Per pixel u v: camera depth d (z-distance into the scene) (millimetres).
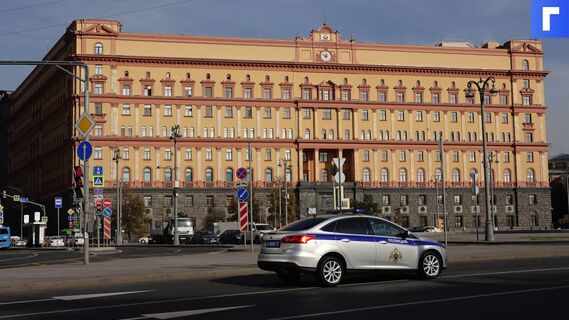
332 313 11961
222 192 103562
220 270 20406
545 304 12484
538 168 115125
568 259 23922
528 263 22344
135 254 38500
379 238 17125
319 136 107875
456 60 113125
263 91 106375
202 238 65562
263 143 105625
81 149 26078
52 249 58469
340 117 108812
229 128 104938
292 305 13125
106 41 100188
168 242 72375
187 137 102875
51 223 113312
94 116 98875
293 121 107250
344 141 107875
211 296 14867
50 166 115688
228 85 105000
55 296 15703
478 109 113375
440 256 17844
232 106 105125
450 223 111188
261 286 16906
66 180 103875
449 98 112875
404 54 111438
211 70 104625
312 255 16234
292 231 16672
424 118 111812
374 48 110500
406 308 12359
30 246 74375
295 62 106812
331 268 16391
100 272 21047
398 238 17391
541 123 115500
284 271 16969
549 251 26062
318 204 105938
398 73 110875
